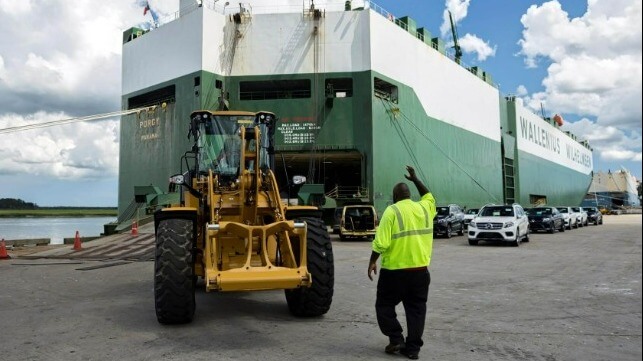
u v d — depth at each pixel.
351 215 22.16
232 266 6.19
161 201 7.95
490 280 9.83
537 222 25.95
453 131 38.75
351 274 10.83
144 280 10.03
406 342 4.79
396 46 31.12
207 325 6.08
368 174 27.75
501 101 51.00
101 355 4.89
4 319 6.50
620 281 9.65
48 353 4.96
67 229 49.03
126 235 20.30
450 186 37.41
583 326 6.02
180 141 28.61
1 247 14.82
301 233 5.82
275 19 28.91
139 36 32.16
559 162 69.31
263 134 7.47
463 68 41.53
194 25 28.34
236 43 28.83
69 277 10.56
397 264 4.71
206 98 27.64
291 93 29.61
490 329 5.88
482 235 18.77
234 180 7.14
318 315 6.50
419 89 33.72
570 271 11.18
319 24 28.81
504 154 49.66
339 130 28.25
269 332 5.74
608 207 87.19
